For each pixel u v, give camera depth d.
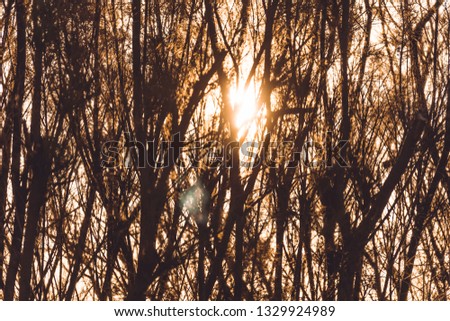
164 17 23.12
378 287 26.11
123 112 23.36
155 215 21.67
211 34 22.67
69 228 25.39
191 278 24.44
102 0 23.97
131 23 23.88
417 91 25.53
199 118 23.05
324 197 24.91
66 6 23.81
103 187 23.50
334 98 25.30
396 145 25.52
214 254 23.33
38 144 23.95
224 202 23.03
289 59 23.92
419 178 25.77
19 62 24.28
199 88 22.08
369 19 25.59
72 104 23.47
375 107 25.66
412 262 26.47
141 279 21.62
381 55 25.64
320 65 24.23
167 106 22.09
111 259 23.69
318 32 24.50
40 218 25.33
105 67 23.92
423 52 25.70
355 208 25.59
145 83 22.25
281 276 24.59
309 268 25.16
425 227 26.27
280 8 24.19
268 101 23.12
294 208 25.09
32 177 24.31
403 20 25.64
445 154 25.75
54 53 23.78
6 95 24.86
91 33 23.83
